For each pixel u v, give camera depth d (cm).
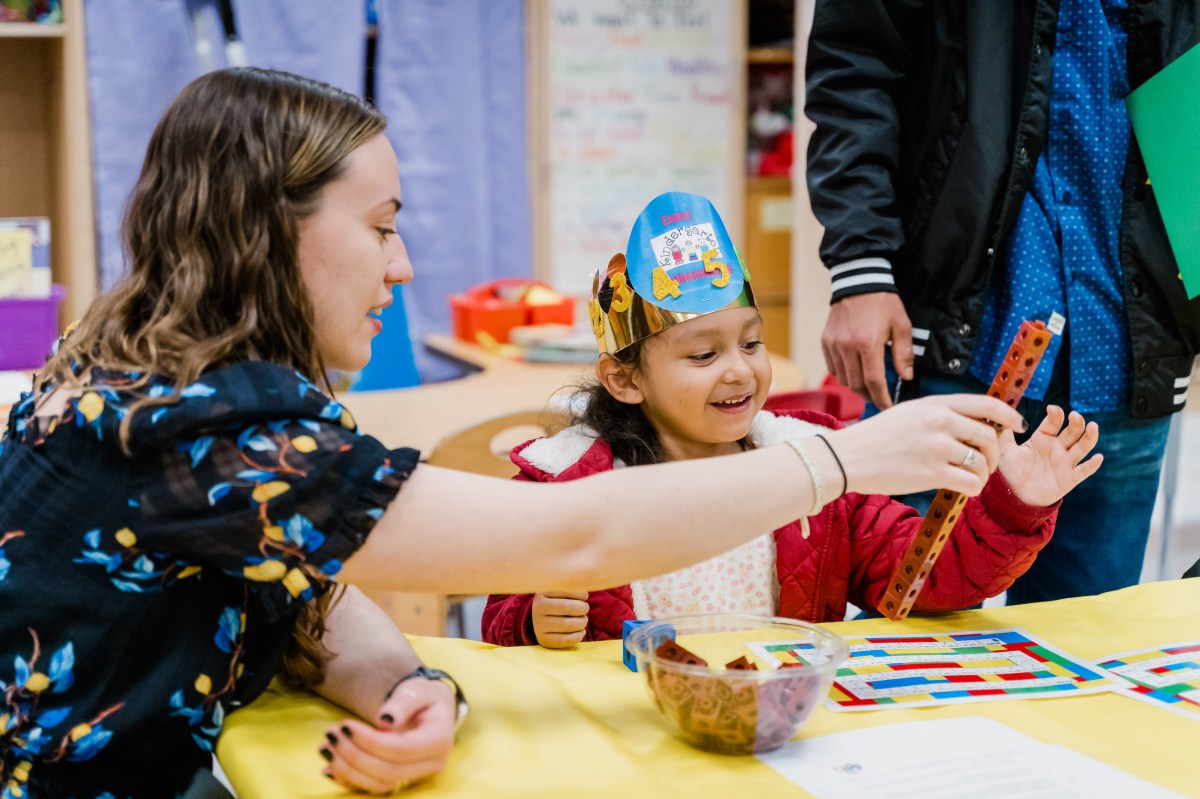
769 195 424
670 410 132
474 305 353
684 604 137
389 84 379
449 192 389
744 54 412
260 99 95
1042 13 148
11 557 91
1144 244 151
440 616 204
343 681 100
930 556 113
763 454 93
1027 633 115
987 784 82
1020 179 151
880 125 159
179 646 92
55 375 97
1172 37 150
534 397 266
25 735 91
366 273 97
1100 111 151
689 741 89
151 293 96
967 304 155
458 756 88
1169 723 93
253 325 92
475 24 383
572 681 104
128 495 87
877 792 81
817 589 137
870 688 100
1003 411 97
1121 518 161
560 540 87
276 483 84
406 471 86
